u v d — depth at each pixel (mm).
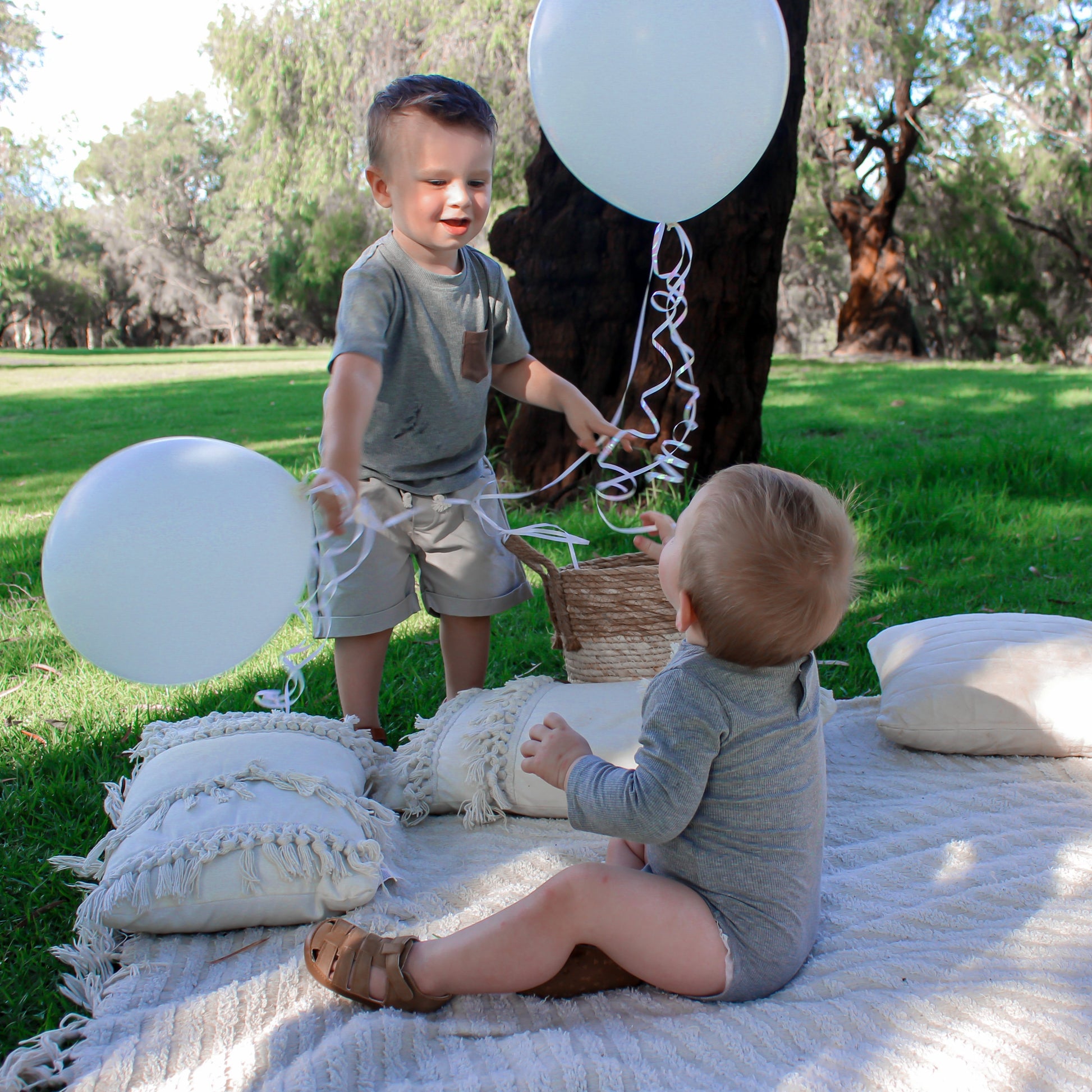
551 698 2293
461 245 2270
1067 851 1930
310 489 1744
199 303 44656
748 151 2188
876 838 2041
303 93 13391
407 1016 1509
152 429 9086
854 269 21438
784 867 1497
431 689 2959
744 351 4922
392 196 2236
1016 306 23016
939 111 18719
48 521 5008
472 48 12023
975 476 5598
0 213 31922
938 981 1540
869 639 3309
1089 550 4309
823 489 1535
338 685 2643
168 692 2914
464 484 2508
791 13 4660
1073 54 17547
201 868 1730
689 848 1513
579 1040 1435
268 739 2109
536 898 1506
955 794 2193
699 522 1479
